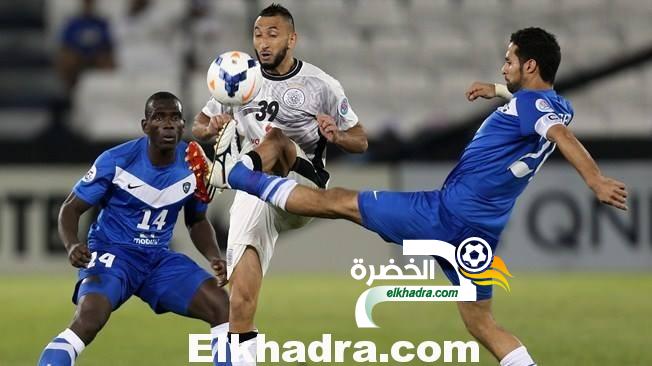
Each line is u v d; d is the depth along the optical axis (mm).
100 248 22172
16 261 49438
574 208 50500
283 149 22141
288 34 22719
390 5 65938
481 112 51156
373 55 64188
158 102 21562
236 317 22094
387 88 62656
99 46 61250
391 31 65312
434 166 50500
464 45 64938
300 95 22984
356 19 65500
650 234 50562
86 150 49531
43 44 67500
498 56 64750
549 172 50469
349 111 23297
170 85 61000
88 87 60844
